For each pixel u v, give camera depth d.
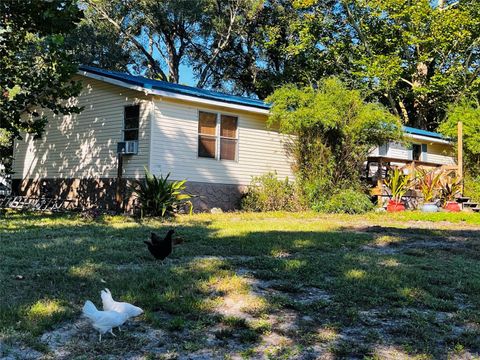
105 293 3.99
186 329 4.01
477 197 19.41
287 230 10.04
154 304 4.52
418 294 5.20
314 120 14.84
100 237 8.48
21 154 18.77
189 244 7.87
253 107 15.72
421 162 18.78
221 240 8.30
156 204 12.84
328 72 28.52
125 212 14.22
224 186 15.40
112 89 15.23
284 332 4.04
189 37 31.17
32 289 4.93
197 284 5.22
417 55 27.27
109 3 27.92
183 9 27.27
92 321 3.77
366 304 4.84
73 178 16.38
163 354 3.53
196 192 14.71
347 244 8.41
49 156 17.44
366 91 25.89
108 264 6.15
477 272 6.38
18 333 3.78
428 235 10.05
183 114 14.55
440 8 26.19
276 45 29.73
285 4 28.95
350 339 3.95
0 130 19.17
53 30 12.27
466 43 25.77
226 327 4.09
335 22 28.02
